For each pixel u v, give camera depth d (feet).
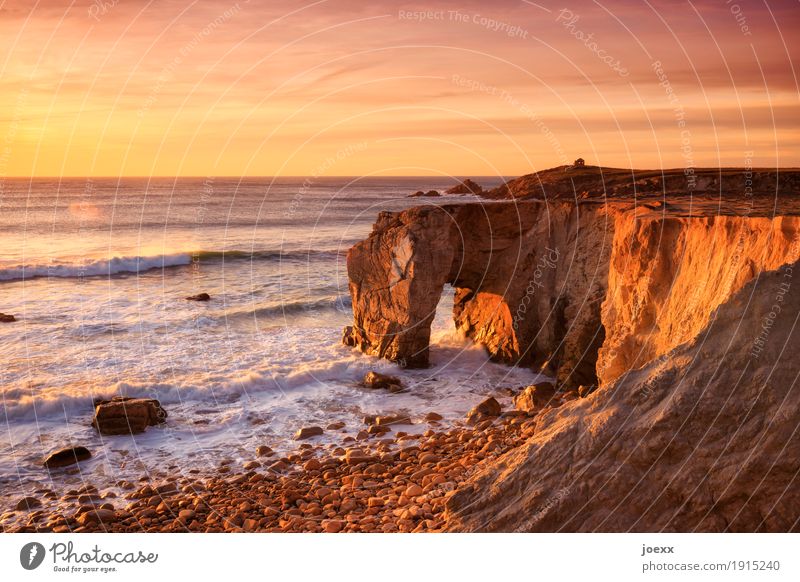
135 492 39.78
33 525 35.47
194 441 48.98
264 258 142.82
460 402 57.41
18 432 50.06
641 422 26.96
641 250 44.80
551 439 28.96
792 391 25.14
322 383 63.36
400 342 67.05
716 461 24.98
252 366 66.44
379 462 43.47
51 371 63.52
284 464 43.80
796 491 23.65
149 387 59.26
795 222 32.22
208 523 35.06
